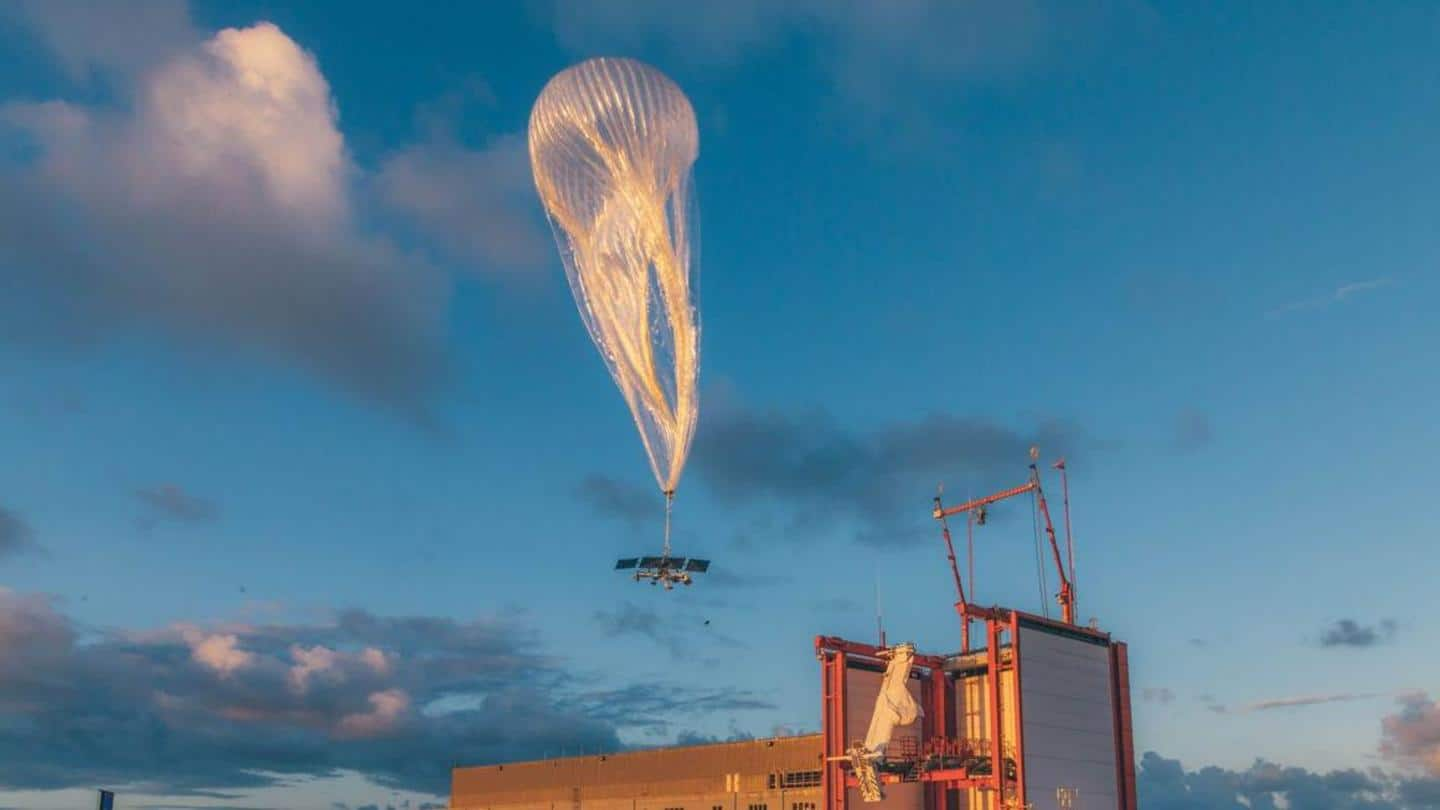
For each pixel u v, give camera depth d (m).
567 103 37.50
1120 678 74.00
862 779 70.12
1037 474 85.56
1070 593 82.44
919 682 75.38
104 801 106.81
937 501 90.00
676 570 45.97
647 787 98.38
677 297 39.44
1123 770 71.94
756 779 88.62
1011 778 67.50
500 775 115.44
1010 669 69.62
